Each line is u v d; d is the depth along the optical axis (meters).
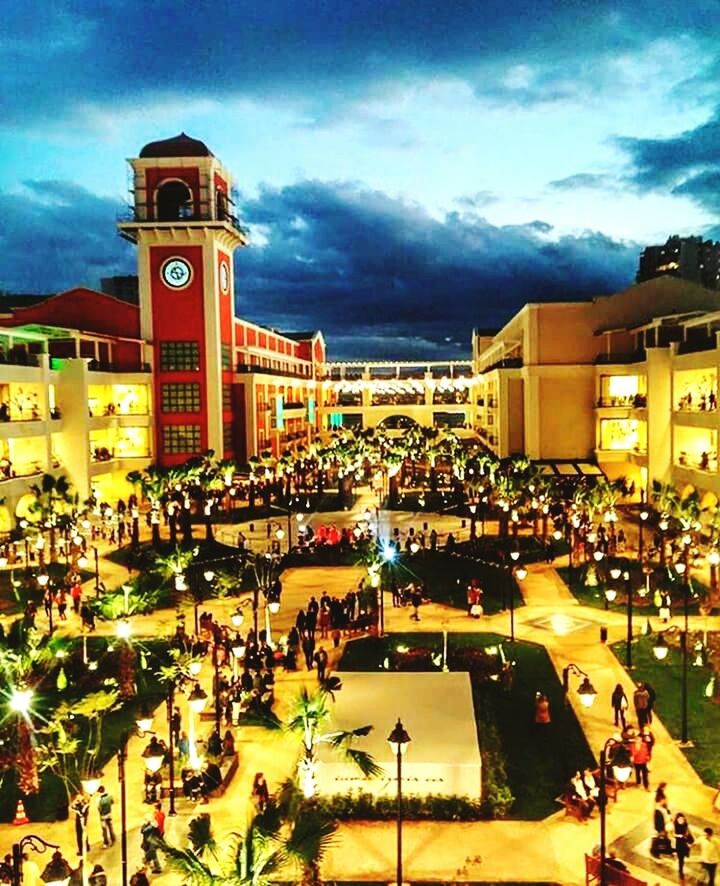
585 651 27.78
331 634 30.22
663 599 31.11
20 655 18.66
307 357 106.88
